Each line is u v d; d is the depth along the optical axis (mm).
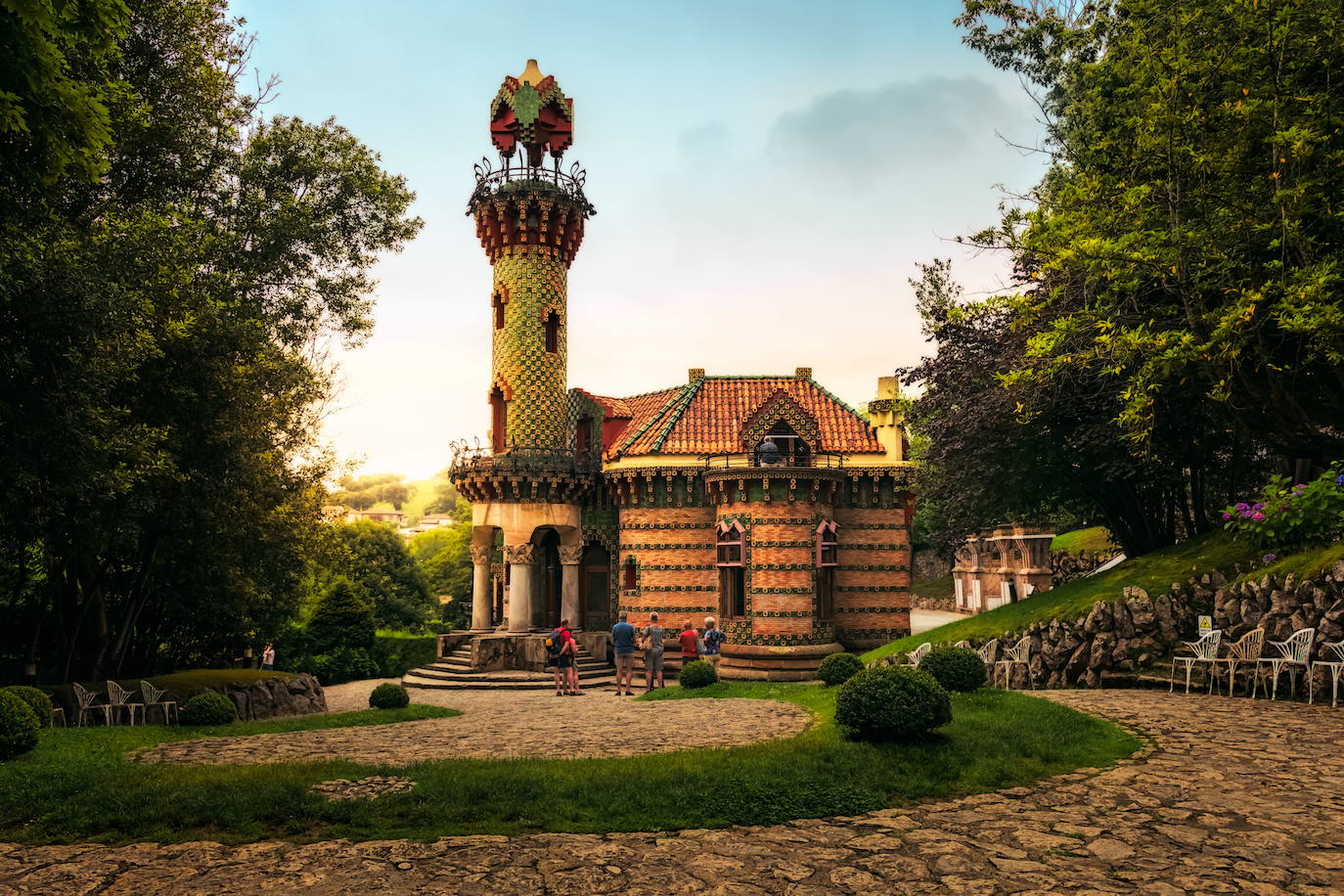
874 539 36625
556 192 37812
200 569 24594
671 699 23125
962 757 12391
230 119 24188
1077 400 24719
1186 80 16266
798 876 8367
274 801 10117
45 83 10344
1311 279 14234
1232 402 17734
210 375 19578
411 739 16266
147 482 18625
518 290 37750
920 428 29750
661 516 36781
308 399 29625
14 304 13266
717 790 10750
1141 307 18609
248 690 23047
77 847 9078
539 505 36906
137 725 19438
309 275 26969
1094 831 9609
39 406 13883
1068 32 22359
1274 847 8984
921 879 8297
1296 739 13578
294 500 29312
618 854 8914
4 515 16141
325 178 26938
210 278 20984
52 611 24703
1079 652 21203
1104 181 17953
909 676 13227
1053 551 57000
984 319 27359
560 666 29188
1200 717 15469
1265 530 19094
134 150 19906
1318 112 14984
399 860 8633
